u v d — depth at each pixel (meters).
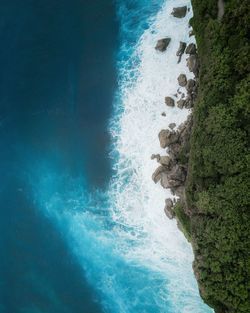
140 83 42.94
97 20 45.84
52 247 44.88
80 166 44.88
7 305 44.44
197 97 35.50
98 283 43.34
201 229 33.56
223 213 31.84
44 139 46.00
